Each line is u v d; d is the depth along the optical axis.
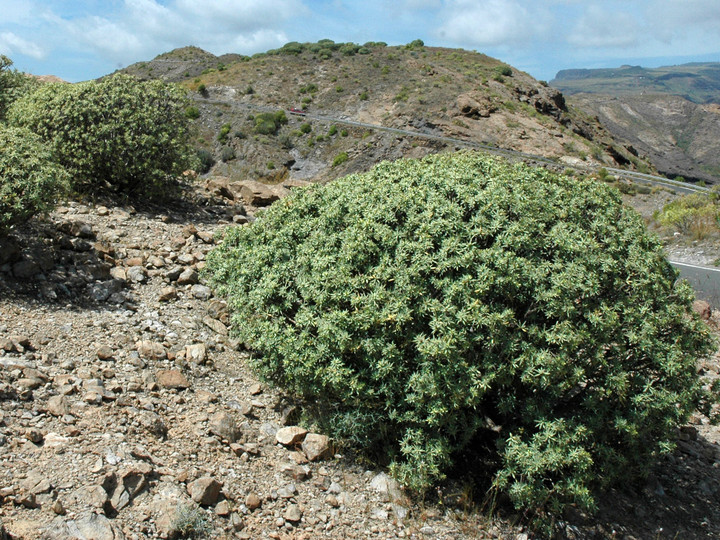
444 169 4.91
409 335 4.07
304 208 5.32
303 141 69.69
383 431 4.27
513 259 4.01
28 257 5.82
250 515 3.67
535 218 4.33
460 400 3.94
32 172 5.63
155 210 8.95
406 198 4.50
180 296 6.30
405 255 4.20
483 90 77.12
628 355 4.25
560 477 4.06
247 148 66.69
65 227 6.70
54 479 3.28
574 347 3.86
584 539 4.07
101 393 4.19
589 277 4.05
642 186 42.69
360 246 4.37
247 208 10.44
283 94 87.12
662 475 5.01
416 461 3.97
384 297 4.11
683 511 4.58
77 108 8.29
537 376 3.88
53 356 4.57
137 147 8.64
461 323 3.91
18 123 8.66
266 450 4.32
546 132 66.56
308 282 4.50
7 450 3.41
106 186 8.96
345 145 67.88
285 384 4.77
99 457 3.52
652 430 4.27
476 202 4.38
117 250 6.93
